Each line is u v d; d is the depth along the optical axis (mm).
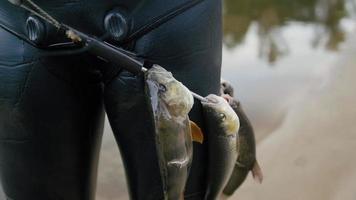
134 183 1594
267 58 6250
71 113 1564
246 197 2910
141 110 1527
